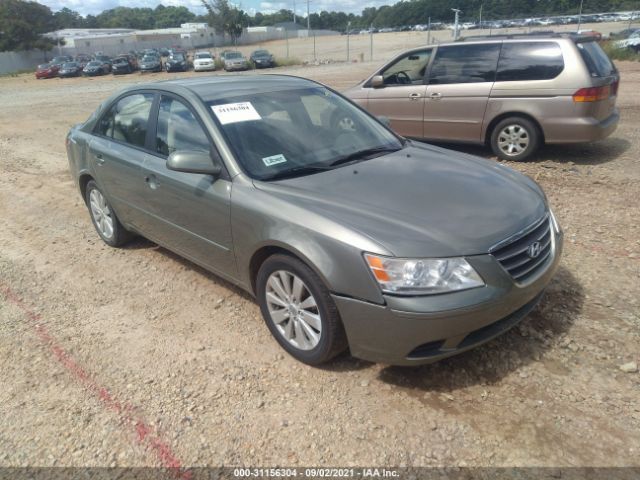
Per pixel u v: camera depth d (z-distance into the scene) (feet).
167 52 204.95
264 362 10.96
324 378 10.34
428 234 9.17
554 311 12.02
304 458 8.50
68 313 13.42
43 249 17.76
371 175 11.42
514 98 24.11
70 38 249.55
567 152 26.17
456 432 8.81
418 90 26.86
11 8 205.67
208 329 12.32
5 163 31.50
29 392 10.44
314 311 10.23
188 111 12.82
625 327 11.33
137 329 12.50
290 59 133.08
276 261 10.50
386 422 9.12
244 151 11.74
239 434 9.06
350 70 97.19
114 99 16.14
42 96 82.79
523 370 10.18
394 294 8.86
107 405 9.95
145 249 17.20
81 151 17.02
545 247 10.38
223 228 11.64
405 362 9.27
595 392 9.53
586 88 22.49
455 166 12.12
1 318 13.32
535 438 8.60
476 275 8.95
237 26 212.02
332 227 9.54
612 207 18.38
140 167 13.97
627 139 28.32
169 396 10.10
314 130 13.01
